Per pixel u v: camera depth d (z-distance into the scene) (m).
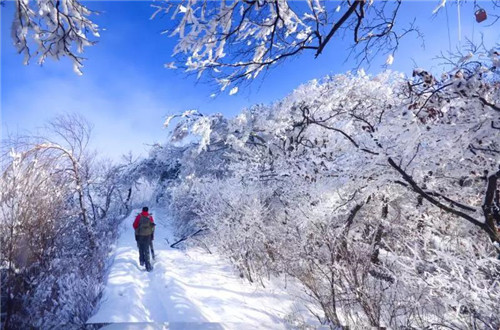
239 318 4.89
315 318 4.98
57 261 4.95
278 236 7.33
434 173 5.10
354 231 6.92
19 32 3.36
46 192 5.23
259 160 10.42
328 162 5.73
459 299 3.35
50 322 3.89
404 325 3.88
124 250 9.98
